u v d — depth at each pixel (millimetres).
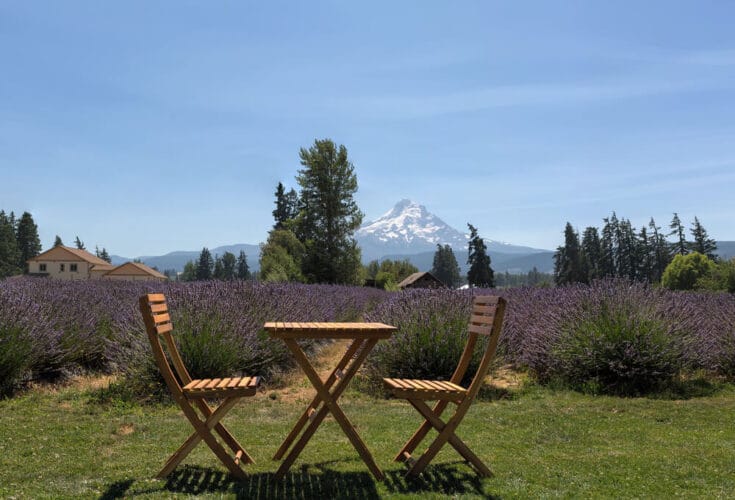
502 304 4031
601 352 7527
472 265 85688
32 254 127188
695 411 6129
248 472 4043
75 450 4520
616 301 7945
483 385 7785
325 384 3977
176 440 4914
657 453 4551
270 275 35281
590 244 115062
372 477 3947
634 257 112062
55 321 7758
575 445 4820
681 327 7703
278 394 7418
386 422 5672
